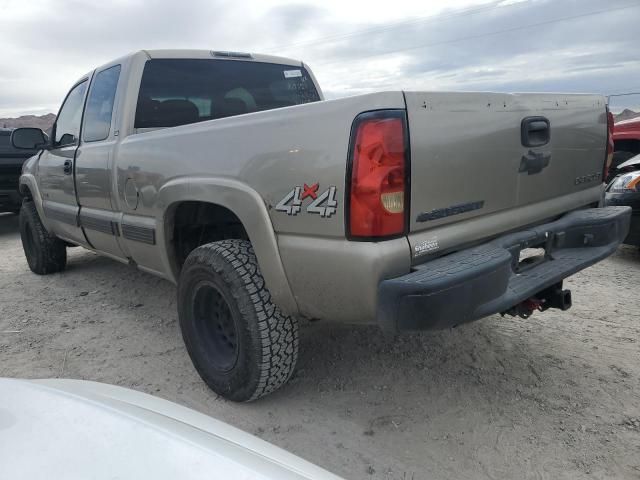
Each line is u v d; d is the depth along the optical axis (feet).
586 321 12.77
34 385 5.29
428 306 6.59
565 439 8.25
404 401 9.48
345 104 6.98
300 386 10.06
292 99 15.07
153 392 10.03
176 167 9.72
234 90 13.83
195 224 10.65
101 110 13.19
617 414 8.86
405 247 7.06
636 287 15.25
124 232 11.86
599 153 10.65
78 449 3.98
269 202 7.92
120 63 12.69
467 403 9.34
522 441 8.23
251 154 8.13
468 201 7.84
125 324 13.62
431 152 7.15
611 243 10.11
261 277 8.60
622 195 16.78
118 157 11.67
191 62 13.19
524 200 8.98
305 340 11.93
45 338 12.87
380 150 6.70
